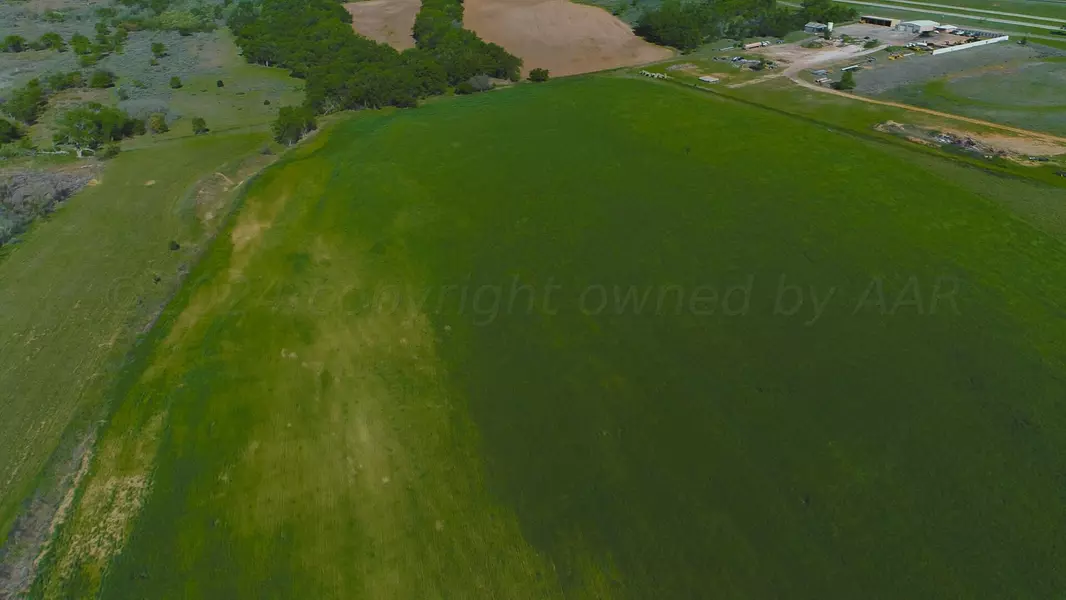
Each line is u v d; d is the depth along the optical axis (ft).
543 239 161.89
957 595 90.74
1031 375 122.11
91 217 178.81
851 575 93.30
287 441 111.45
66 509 101.91
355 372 125.08
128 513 100.73
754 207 172.35
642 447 111.34
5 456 110.93
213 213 178.70
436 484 105.70
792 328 134.00
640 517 100.99
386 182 184.96
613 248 158.10
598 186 183.73
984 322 133.90
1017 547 95.96
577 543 97.66
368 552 95.91
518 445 111.96
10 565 94.94
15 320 140.67
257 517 99.81
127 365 128.06
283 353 128.36
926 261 151.02
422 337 133.49
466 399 120.26
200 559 94.43
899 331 132.26
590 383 123.03
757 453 110.01
